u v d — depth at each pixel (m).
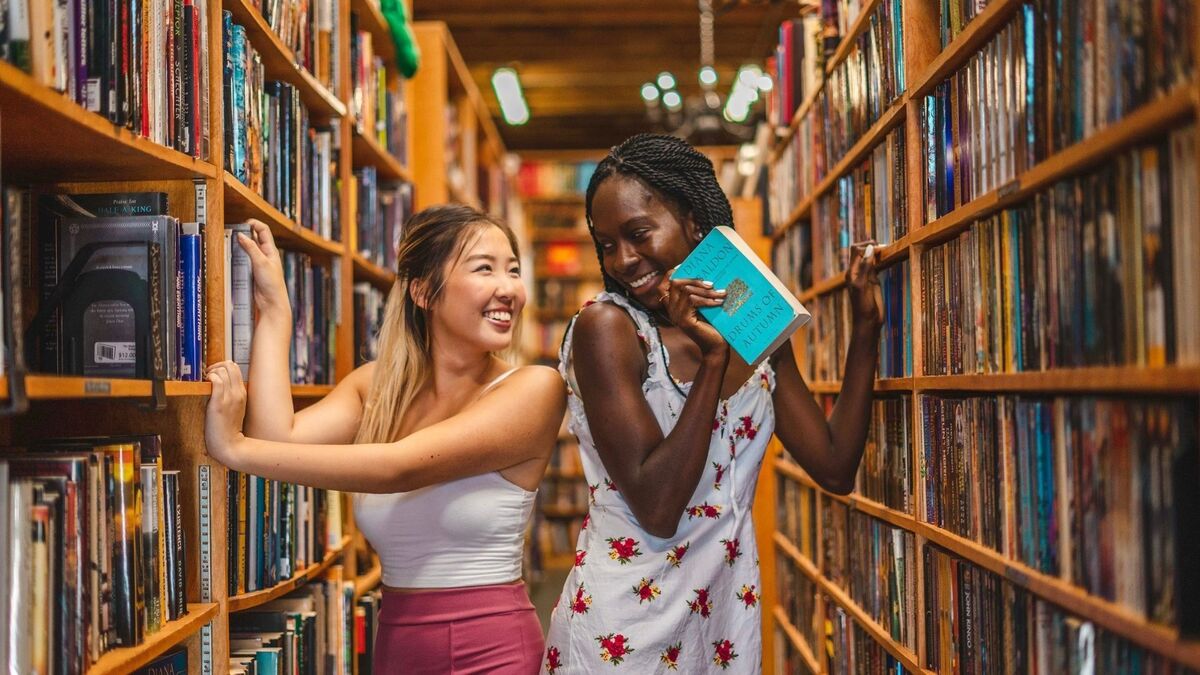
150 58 1.57
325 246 2.57
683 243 1.71
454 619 1.87
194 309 1.70
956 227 1.67
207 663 1.79
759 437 1.76
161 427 1.82
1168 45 0.99
